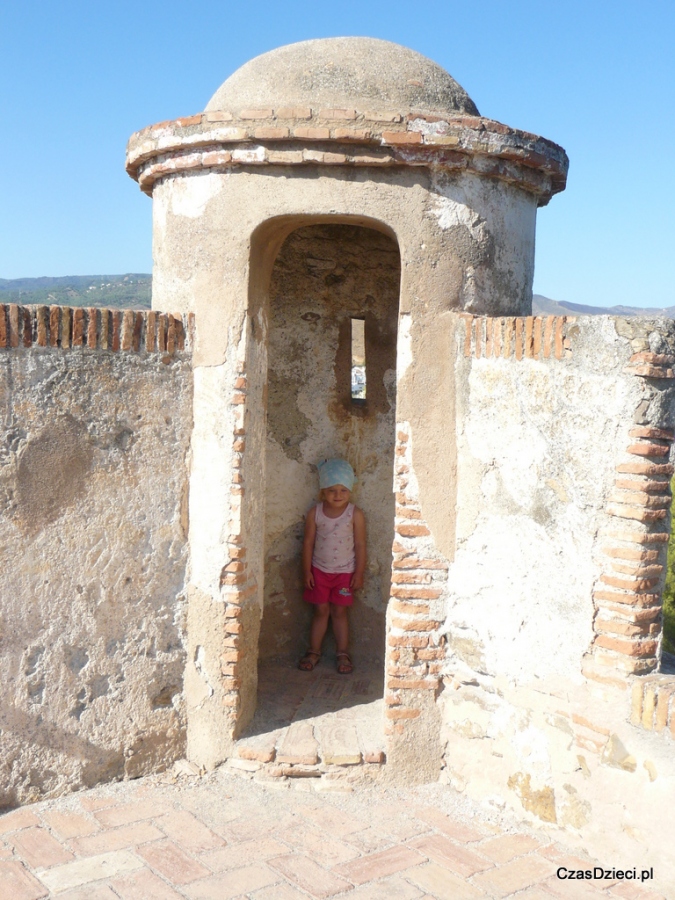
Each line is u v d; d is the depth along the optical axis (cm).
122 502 455
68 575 441
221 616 473
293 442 621
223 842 415
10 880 381
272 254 493
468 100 499
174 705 486
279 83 459
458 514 465
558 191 530
